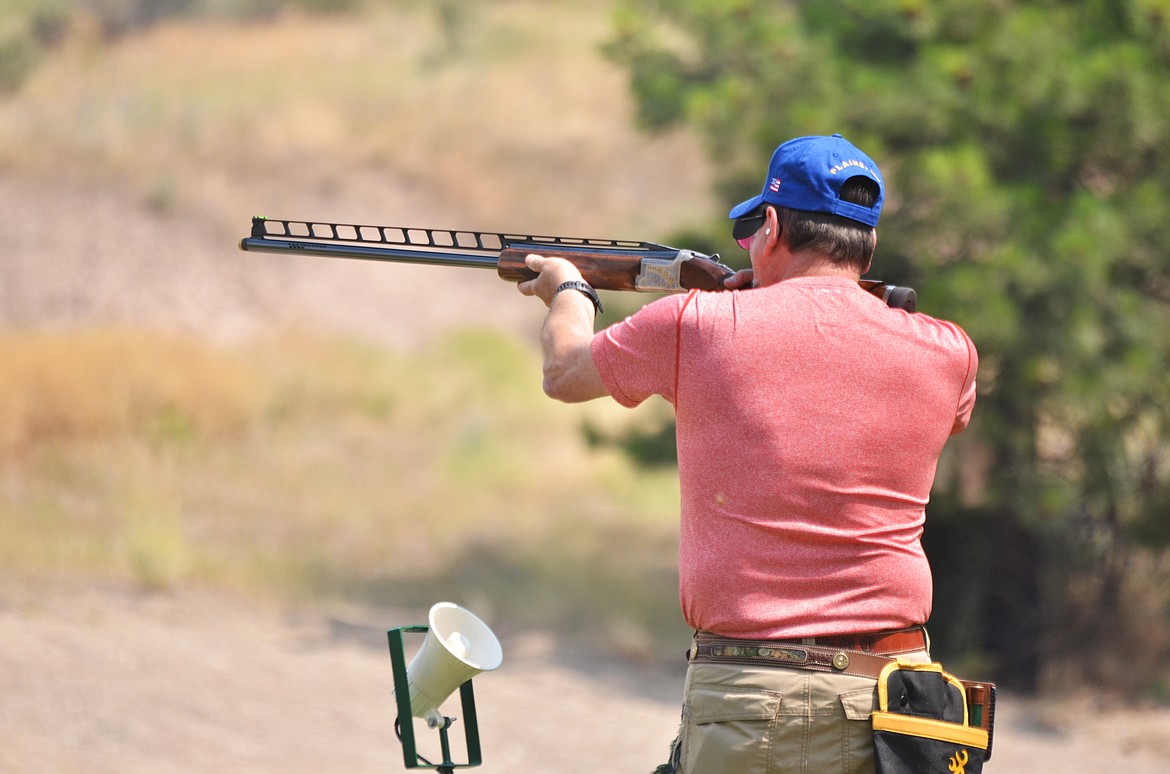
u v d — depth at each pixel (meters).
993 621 32.56
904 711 8.27
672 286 9.92
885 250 28.20
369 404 59.69
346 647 30.42
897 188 28.36
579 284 9.66
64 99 94.94
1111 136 27.80
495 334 70.56
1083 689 31.38
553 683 29.78
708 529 8.59
